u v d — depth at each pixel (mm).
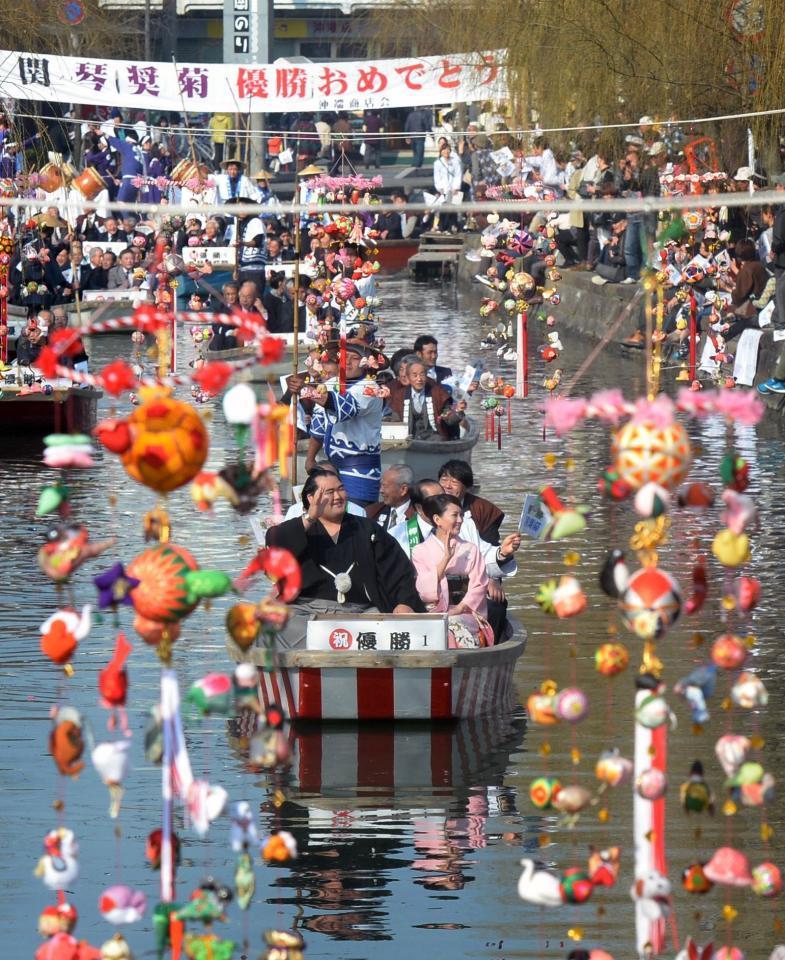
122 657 10773
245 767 22922
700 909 18016
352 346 41281
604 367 65812
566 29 69812
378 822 20781
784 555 35500
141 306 10617
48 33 85000
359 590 25500
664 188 58438
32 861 19578
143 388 10727
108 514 40219
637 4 68375
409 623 24516
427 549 26328
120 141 87062
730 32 63969
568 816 10906
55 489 10812
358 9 152500
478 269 93312
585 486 43438
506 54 71750
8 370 51281
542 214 64062
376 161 128750
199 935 10883
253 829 10555
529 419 54250
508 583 33594
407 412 43500
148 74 61906
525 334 43375
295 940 10961
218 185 77625
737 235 64625
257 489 10523
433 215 108188
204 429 10773
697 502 10945
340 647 24453
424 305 89125
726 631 29609
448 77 60531
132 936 17562
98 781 22484
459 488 28906
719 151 66750
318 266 44312
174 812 21281
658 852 10875
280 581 10844
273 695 25094
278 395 50250
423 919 17797
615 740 23859
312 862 19484
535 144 74562
